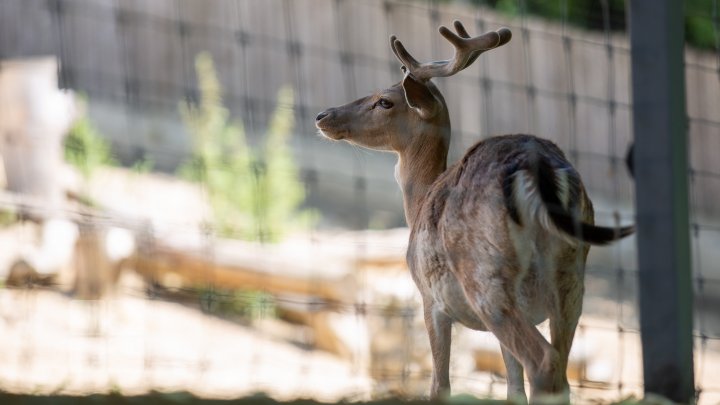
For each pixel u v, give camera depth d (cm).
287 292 1505
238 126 1983
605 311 1614
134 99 2270
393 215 2112
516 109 2233
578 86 2252
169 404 564
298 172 1898
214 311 1494
